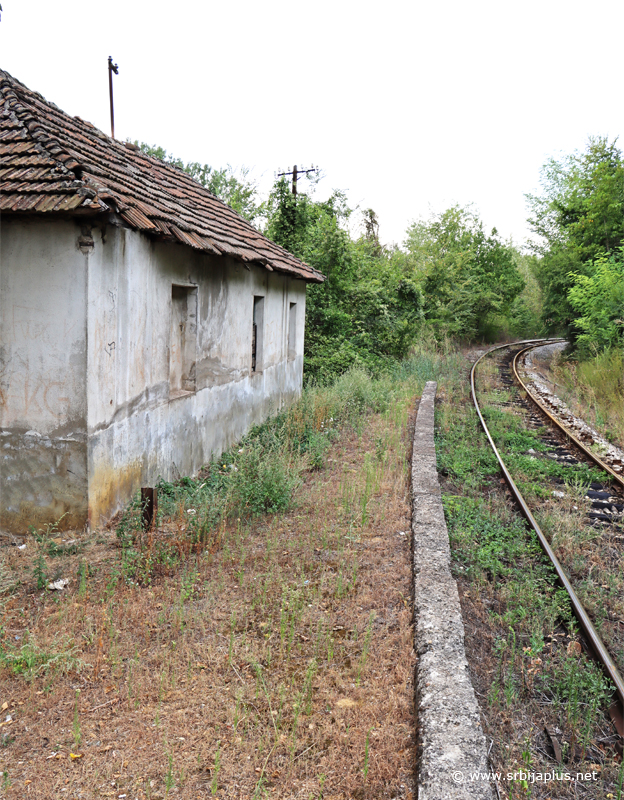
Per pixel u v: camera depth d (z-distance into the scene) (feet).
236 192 76.33
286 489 23.06
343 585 16.53
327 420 37.29
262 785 9.77
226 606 15.49
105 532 19.39
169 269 23.76
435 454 29.91
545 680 12.87
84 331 18.17
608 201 75.97
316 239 59.82
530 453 33.68
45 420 18.71
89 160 20.94
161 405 23.84
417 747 10.51
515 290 126.72
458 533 20.02
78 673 12.52
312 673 12.35
